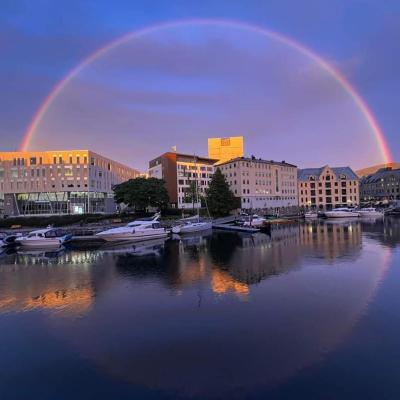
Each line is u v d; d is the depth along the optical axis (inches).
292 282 1074.7
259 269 1290.6
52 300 959.6
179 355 612.7
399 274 1140.5
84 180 4074.8
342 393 492.4
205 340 668.1
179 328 729.0
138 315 816.3
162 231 2377.0
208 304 881.5
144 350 635.5
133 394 507.2
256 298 918.4
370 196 7869.1
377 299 880.3
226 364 577.6
